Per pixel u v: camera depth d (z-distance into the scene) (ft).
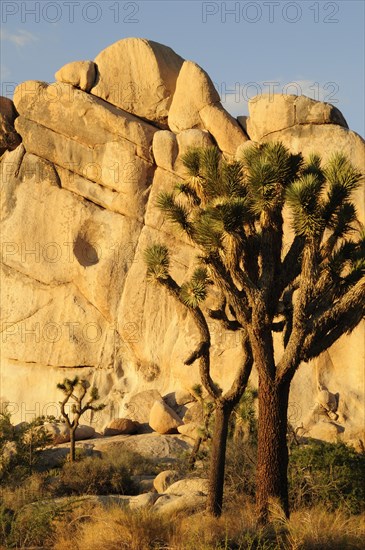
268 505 44.88
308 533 39.01
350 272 46.39
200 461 69.15
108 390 103.04
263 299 45.85
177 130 104.78
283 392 46.21
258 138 96.12
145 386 100.01
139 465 73.97
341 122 93.30
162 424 88.07
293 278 47.11
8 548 42.88
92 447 83.15
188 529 41.65
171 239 101.50
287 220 84.74
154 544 40.45
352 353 86.89
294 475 53.83
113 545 40.34
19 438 72.49
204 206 49.01
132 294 102.78
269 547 38.01
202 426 69.72
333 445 56.44
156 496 54.34
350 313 45.65
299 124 93.15
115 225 105.70
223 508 50.75
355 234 83.56
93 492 63.87
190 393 94.73
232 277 49.32
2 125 116.78
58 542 42.91
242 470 57.06
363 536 39.96
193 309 49.52
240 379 49.34
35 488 62.59
